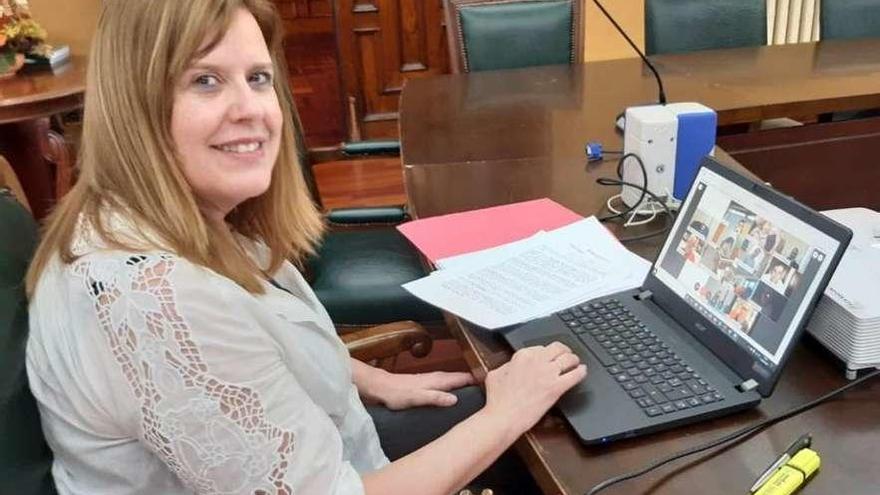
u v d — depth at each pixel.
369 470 1.14
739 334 0.94
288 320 0.95
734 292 0.97
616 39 3.65
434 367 2.37
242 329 0.83
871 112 2.45
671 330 1.03
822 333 0.97
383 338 1.41
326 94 4.96
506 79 2.54
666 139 1.42
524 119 2.09
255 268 0.99
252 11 0.94
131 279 0.79
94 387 0.80
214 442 0.80
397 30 4.15
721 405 0.88
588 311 1.10
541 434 0.89
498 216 1.45
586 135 1.93
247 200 1.08
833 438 0.84
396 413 1.28
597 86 2.40
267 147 0.92
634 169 1.47
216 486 0.81
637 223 1.41
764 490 0.76
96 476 0.85
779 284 0.91
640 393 0.92
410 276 1.85
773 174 2.23
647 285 1.13
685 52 2.82
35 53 2.86
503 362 1.04
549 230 1.37
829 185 2.27
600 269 1.21
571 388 0.93
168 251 0.82
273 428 0.82
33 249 0.96
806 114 2.17
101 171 0.85
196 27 0.81
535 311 1.11
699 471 0.81
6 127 2.72
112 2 0.83
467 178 1.67
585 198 1.53
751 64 2.56
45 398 0.84
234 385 0.81
